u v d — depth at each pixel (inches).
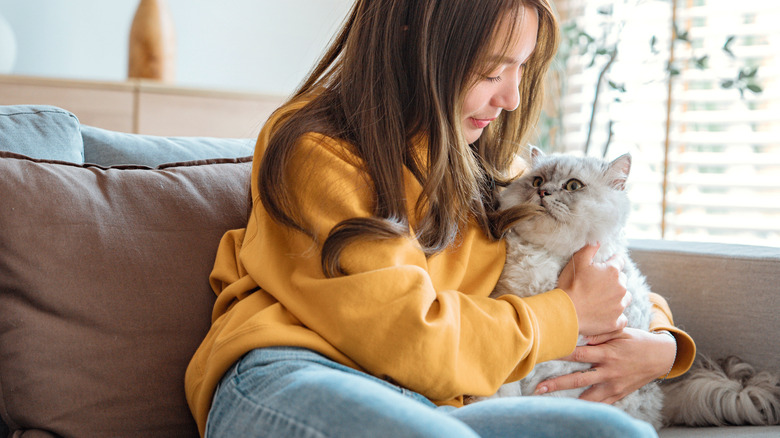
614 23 95.3
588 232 43.1
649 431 27.5
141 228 43.1
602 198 44.4
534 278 42.5
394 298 33.4
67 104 95.7
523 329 36.1
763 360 49.3
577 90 106.1
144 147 54.0
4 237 38.8
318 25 129.0
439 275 40.3
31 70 112.0
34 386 37.9
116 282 40.9
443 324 33.5
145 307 41.2
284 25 128.3
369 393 28.6
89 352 39.3
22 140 46.6
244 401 32.0
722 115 90.7
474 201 43.0
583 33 95.3
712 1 92.0
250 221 42.3
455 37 39.3
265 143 41.5
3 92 92.0
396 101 39.4
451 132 40.1
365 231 34.2
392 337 32.9
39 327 38.6
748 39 89.0
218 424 33.1
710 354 52.0
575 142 106.7
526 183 46.9
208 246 44.9
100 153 52.4
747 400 45.1
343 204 35.9
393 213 36.5
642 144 99.3
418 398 34.0
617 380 42.1
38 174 41.5
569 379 40.9
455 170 40.2
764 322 49.4
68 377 38.5
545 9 42.4
